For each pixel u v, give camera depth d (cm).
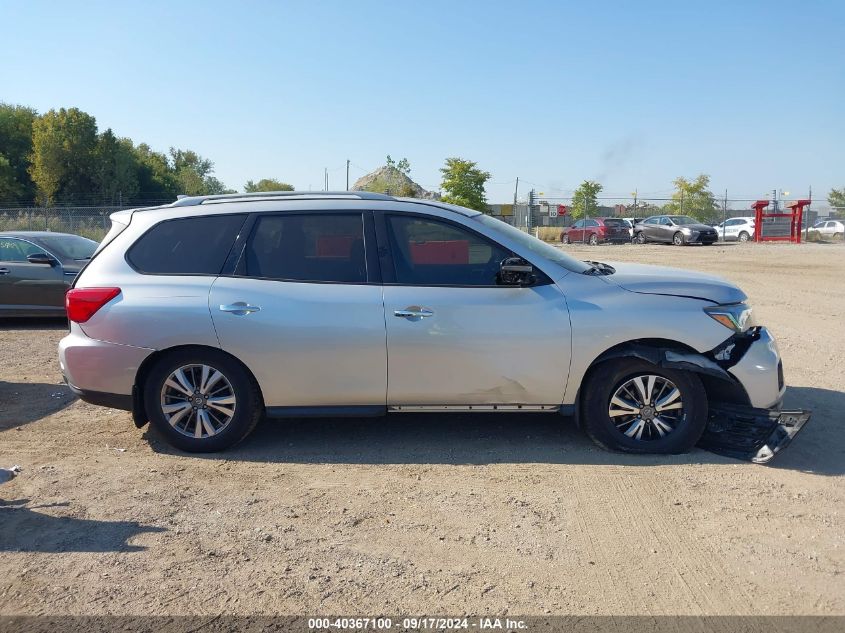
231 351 501
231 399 511
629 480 460
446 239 513
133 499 439
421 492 446
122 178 5366
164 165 7219
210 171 9600
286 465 496
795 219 3438
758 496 432
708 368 485
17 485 462
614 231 3341
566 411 507
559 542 380
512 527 397
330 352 498
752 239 3644
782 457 496
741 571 349
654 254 2484
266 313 499
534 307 496
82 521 409
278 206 527
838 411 601
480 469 482
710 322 494
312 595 331
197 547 378
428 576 347
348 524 403
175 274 517
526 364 496
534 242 553
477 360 496
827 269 1895
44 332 1038
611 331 492
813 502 423
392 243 514
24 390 696
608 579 343
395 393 504
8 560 366
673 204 4553
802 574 346
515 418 594
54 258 1074
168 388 513
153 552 373
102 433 568
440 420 591
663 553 367
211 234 525
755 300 1294
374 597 329
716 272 1819
